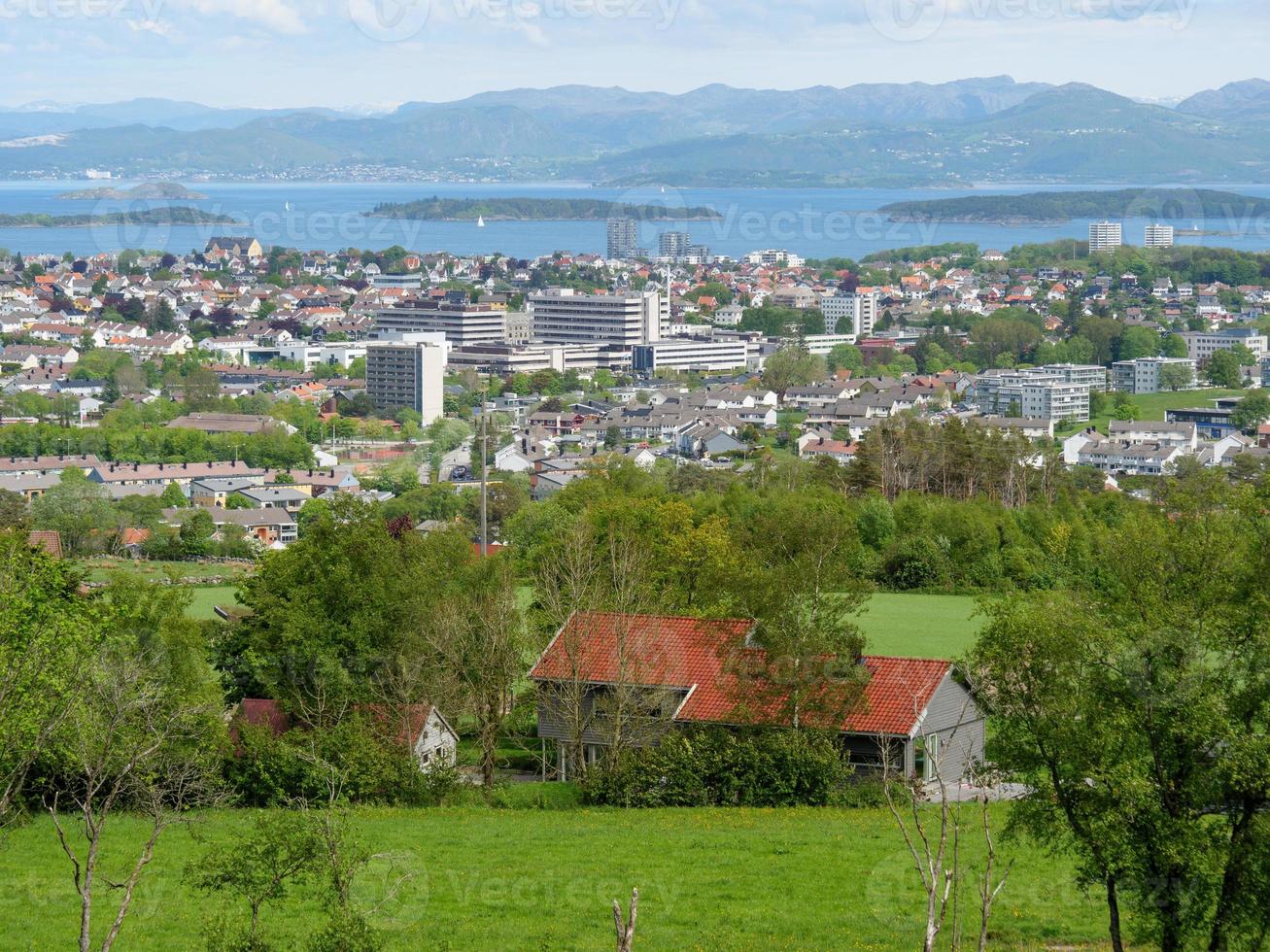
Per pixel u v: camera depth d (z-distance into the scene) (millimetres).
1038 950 121625
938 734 180375
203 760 153875
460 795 177250
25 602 133000
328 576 196250
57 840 152125
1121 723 108125
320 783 169625
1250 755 104125
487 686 187875
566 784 183000
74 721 123562
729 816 167750
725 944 124000
